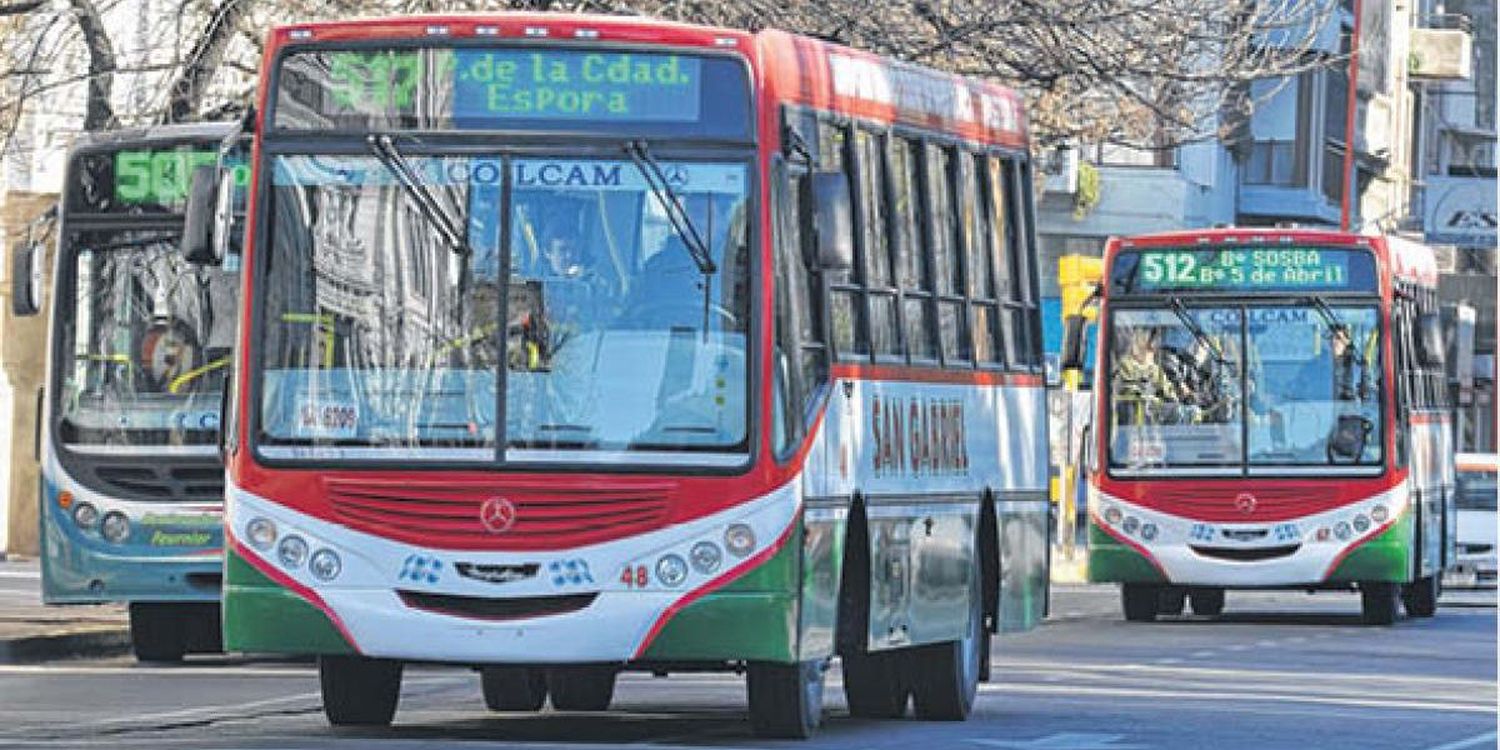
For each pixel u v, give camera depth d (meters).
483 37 28.58
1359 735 33.41
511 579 27.94
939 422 33.47
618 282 28.28
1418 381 62.66
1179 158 106.44
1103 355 60.16
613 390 28.14
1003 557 35.94
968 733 32.03
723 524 28.05
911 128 33.03
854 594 30.84
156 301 43.94
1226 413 59.50
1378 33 131.38
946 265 34.09
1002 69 51.44
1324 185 122.38
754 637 28.06
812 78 29.91
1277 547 59.06
